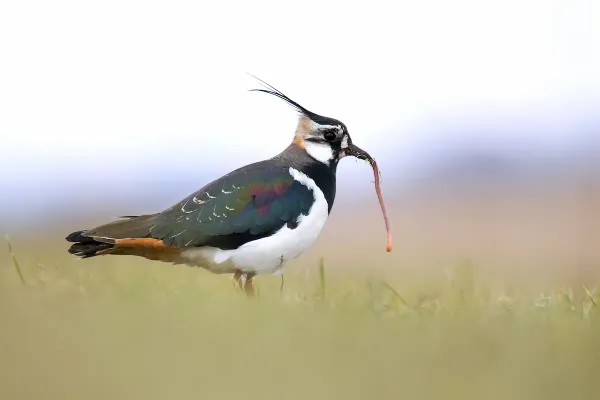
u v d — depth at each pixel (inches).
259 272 597.0
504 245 1800.0
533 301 553.0
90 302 437.1
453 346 360.2
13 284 549.0
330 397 288.7
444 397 296.8
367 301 537.3
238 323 385.4
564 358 344.2
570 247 1781.5
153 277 637.3
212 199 583.2
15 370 294.0
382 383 305.0
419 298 587.8
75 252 573.3
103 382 285.3
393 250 1657.2
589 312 499.8
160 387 282.8
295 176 605.3
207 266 590.6
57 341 327.9
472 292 608.7
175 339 338.3
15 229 1489.9
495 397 299.3
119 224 575.2
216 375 297.1
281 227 588.4
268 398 282.4
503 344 367.9
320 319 416.8
